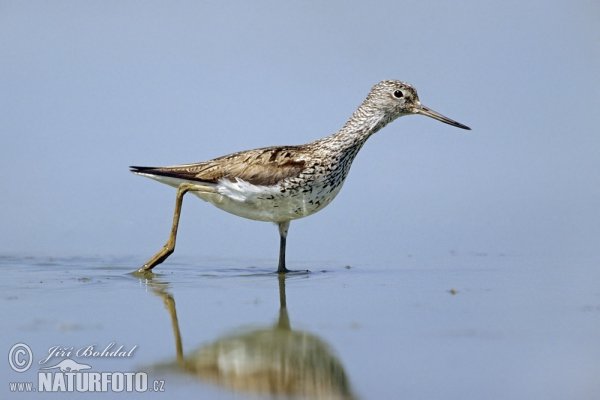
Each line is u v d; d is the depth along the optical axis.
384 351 12.54
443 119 19.39
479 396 10.95
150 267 17.88
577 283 16.59
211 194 18.28
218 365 12.12
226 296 15.77
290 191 17.86
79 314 14.42
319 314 14.48
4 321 13.95
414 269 18.06
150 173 18.25
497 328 13.59
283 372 11.82
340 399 10.90
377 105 19.05
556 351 12.49
